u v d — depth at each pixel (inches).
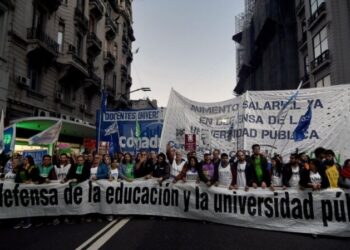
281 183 299.4
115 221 282.0
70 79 810.8
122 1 1454.2
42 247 198.4
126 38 1482.5
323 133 314.8
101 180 301.3
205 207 278.2
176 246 201.5
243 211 264.2
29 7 645.3
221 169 286.2
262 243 212.2
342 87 315.9
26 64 631.2
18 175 285.9
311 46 846.5
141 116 433.4
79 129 708.0
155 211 294.2
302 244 212.1
